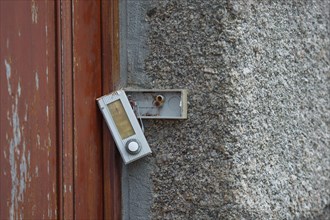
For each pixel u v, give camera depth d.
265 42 1.87
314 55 2.04
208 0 1.81
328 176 2.07
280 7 1.93
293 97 1.96
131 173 1.90
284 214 1.90
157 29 1.87
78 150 1.81
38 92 1.70
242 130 1.79
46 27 1.72
